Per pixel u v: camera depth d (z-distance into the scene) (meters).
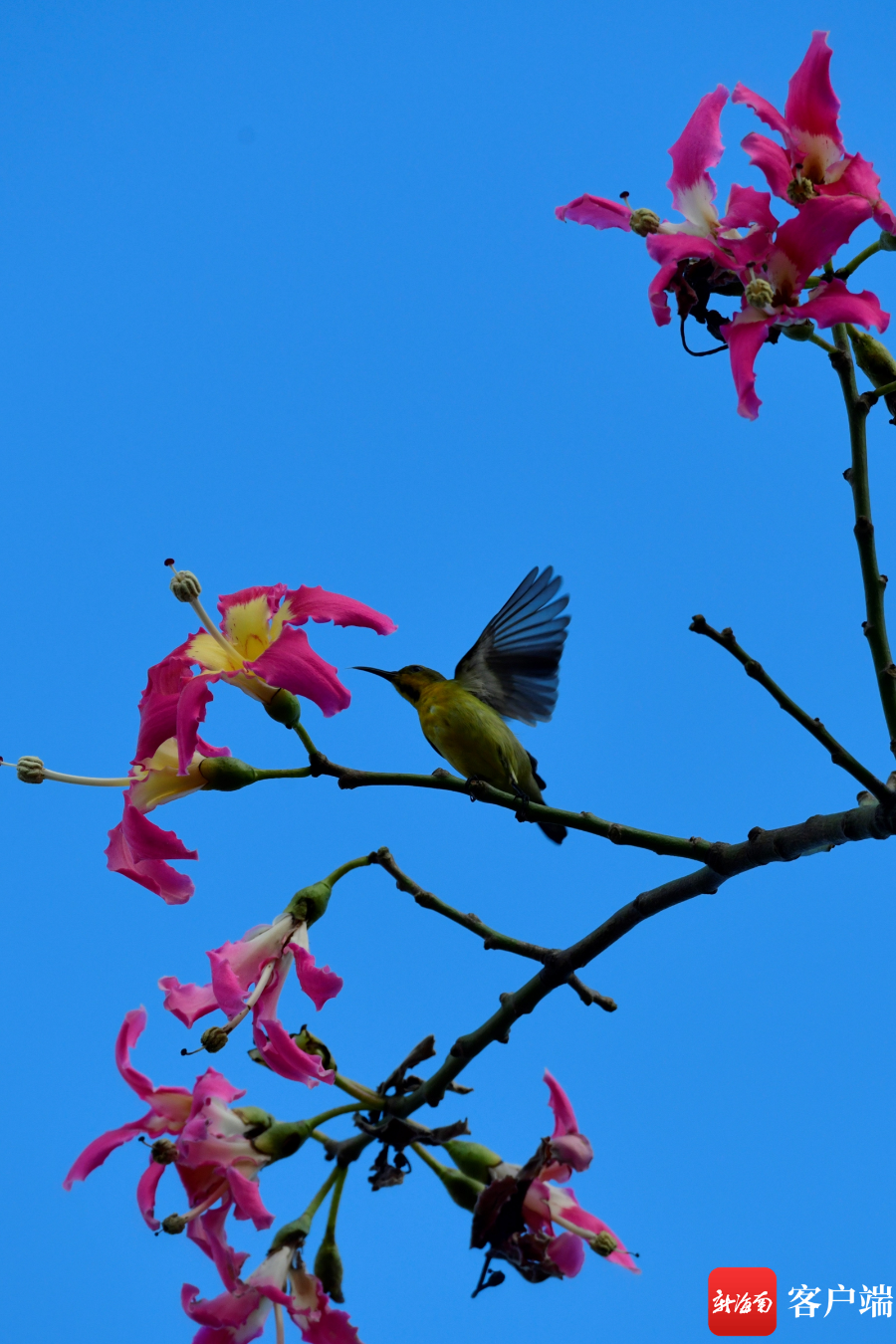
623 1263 4.32
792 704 4.98
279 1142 4.44
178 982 4.84
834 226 4.50
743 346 4.51
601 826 5.36
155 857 4.86
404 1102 4.85
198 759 5.07
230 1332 4.29
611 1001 5.42
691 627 5.11
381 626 5.01
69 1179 4.32
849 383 5.17
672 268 4.67
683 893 5.38
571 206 5.00
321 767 5.15
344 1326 4.25
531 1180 4.44
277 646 4.73
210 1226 4.27
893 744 5.15
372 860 5.50
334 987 4.64
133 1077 4.51
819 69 4.66
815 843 5.14
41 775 4.86
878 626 5.20
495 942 5.52
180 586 4.79
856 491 5.18
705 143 4.80
